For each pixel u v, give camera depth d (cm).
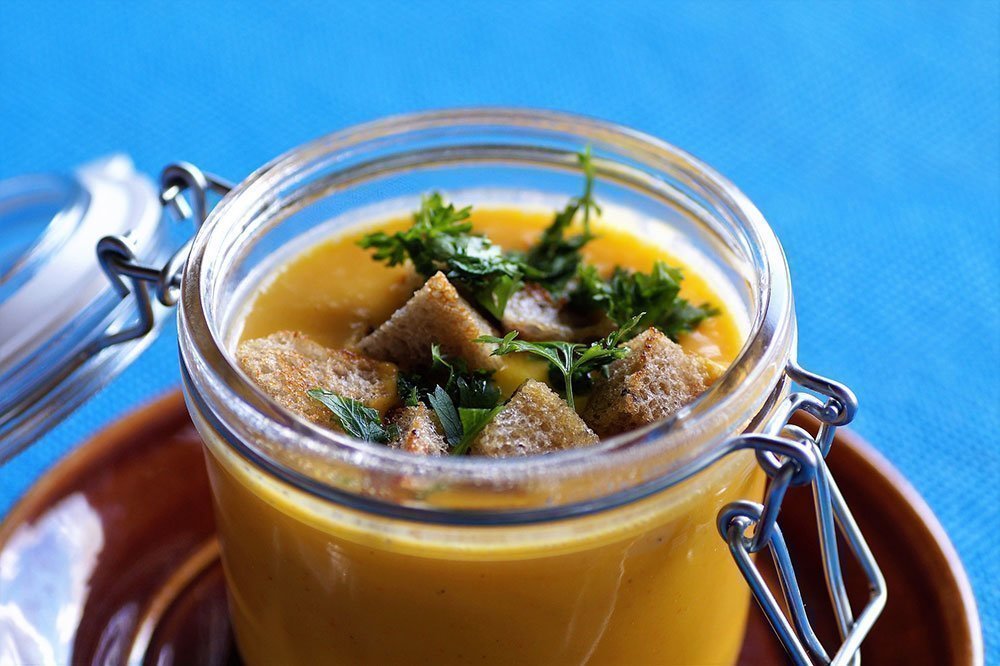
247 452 28
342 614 29
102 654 34
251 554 30
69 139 53
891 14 59
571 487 26
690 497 28
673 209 34
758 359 28
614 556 28
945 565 33
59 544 35
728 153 53
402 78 56
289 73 56
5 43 57
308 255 34
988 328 47
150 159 52
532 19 59
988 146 53
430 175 35
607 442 27
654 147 33
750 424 28
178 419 37
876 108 55
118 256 33
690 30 59
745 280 32
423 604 28
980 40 58
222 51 57
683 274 34
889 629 33
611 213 36
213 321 29
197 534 36
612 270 34
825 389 29
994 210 51
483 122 35
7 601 34
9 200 40
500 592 28
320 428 27
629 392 29
